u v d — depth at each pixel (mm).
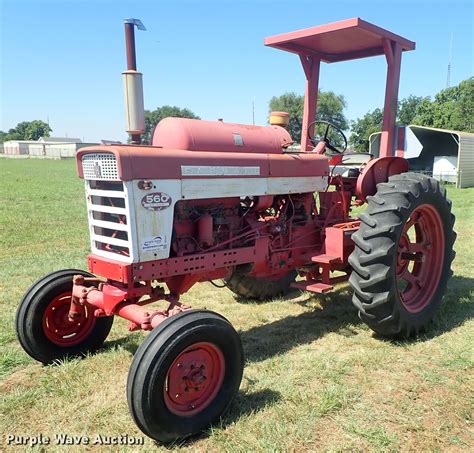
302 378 3340
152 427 2547
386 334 3934
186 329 2633
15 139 122688
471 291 5203
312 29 4371
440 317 4465
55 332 3654
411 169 25406
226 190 3494
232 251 3729
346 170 4789
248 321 4547
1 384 3330
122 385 3293
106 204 3266
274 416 2885
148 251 3125
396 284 3775
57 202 14844
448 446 2600
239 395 3123
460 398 3049
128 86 3229
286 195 4238
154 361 2518
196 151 3377
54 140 116062
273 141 3928
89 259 3367
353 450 2570
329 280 4281
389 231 3676
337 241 4223
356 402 3035
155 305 4945
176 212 3408
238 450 2588
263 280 5020
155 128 3553
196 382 2719
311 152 4367
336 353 3764
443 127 43312
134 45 3209
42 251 7562
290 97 30797
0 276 5898
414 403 3012
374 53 4836
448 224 4395
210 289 5609
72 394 3166
